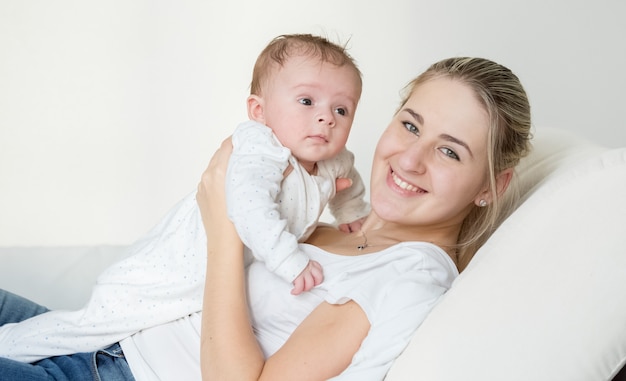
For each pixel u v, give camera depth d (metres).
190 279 1.74
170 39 4.70
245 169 1.64
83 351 1.77
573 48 3.98
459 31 4.26
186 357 1.67
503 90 1.66
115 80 4.64
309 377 1.47
